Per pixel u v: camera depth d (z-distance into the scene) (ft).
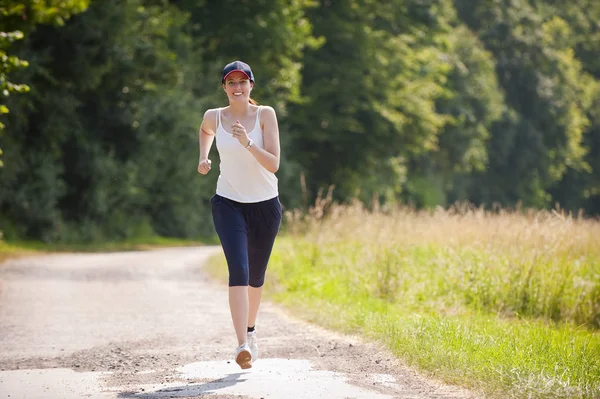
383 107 209.67
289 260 70.59
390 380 28.35
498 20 316.19
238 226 29.63
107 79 161.48
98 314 51.31
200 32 196.65
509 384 25.90
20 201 152.25
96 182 169.37
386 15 221.46
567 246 53.78
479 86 282.15
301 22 198.80
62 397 26.63
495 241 56.18
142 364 33.06
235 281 28.81
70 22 150.71
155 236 188.24
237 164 29.81
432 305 49.49
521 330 38.63
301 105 209.67
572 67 331.98
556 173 319.47
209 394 26.13
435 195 280.10
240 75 29.73
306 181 220.64
